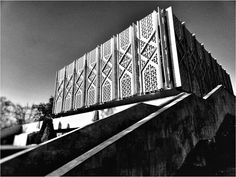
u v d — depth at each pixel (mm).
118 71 13047
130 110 7008
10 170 3383
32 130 12031
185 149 7203
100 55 15523
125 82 12188
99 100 14109
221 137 10336
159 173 5613
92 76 15898
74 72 18781
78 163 3732
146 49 11461
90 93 15492
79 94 17047
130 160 4879
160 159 5840
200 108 9562
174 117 7207
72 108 17438
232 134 11172
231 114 14352
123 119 6633
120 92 12344
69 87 19125
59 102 20281
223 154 8672
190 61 12461
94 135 5484
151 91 10375
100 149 4297
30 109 24969
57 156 4359
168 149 6320
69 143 4734
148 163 5371
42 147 4094
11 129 11352
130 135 5113
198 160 7316
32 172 3754
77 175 3584
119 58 13344
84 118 11812
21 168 3574
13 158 3490
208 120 10023
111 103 13750
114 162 4457
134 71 11641
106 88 13711
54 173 3438
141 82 11117
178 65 9664
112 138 4938
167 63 9914
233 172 6918
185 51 12008
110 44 14594
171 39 10359
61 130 13359
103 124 5875
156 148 5844
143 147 5398
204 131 9141
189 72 11758
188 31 13820
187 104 8414
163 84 9891
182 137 7277
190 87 11086
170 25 10656
